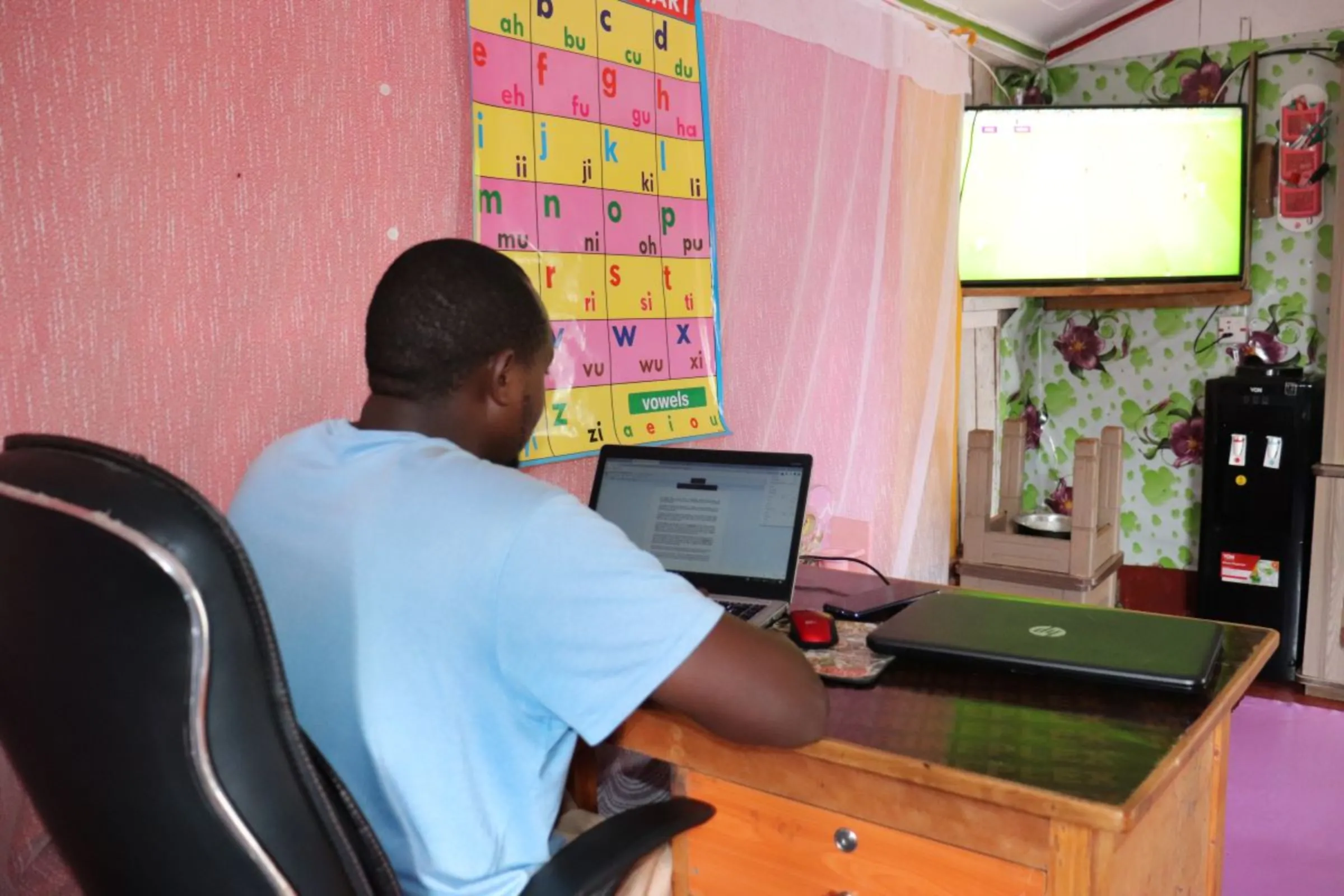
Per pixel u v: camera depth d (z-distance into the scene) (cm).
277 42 147
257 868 76
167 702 72
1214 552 367
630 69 203
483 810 102
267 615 75
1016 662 131
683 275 217
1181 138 357
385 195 163
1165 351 403
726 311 237
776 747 112
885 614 164
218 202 142
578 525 98
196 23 138
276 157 148
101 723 74
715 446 232
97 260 130
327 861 80
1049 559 312
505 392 115
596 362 199
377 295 113
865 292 285
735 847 130
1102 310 413
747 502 171
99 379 131
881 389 298
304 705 102
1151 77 390
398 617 98
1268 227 376
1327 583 334
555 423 192
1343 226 321
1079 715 122
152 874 78
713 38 228
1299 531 350
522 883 105
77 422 130
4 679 79
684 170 216
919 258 312
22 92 122
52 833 84
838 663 139
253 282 147
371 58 160
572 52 190
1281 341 379
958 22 332
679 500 175
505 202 180
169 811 75
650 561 100
